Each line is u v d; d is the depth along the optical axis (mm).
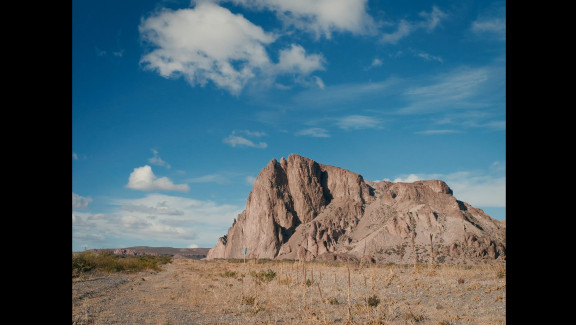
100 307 14773
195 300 16594
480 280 20594
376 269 30234
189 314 13727
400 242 160250
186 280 27859
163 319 12516
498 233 158375
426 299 17094
